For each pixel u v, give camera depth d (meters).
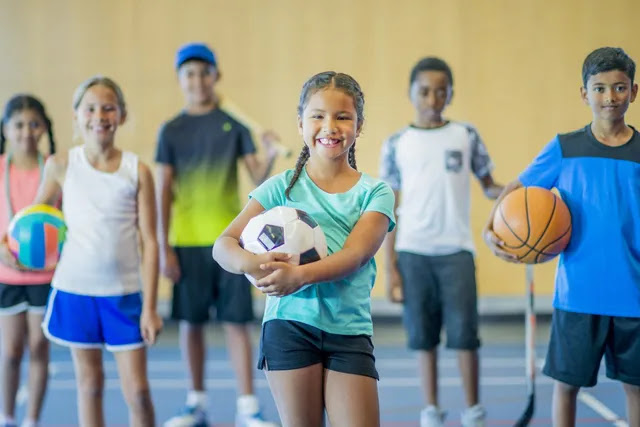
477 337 4.01
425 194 4.09
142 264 3.40
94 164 3.40
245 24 7.47
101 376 3.38
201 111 4.57
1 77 7.44
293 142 7.47
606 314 2.99
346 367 2.42
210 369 5.84
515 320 7.51
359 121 2.56
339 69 7.49
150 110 7.45
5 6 7.44
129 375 3.33
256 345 6.41
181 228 4.43
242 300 4.30
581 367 3.02
